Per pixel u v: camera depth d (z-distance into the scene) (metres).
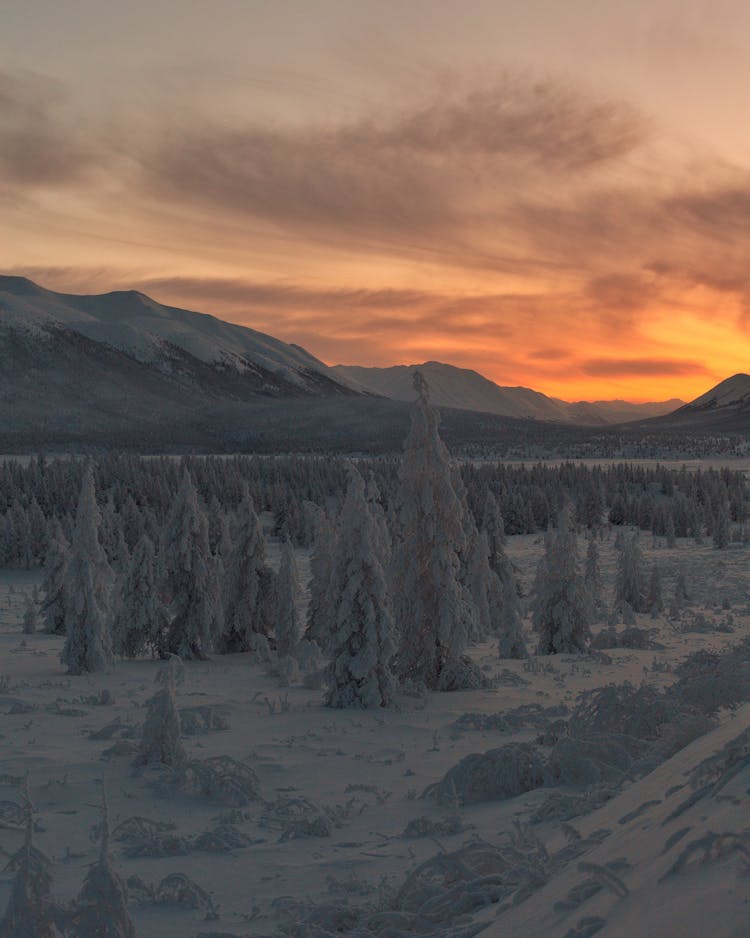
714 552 111.50
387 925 4.93
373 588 20.47
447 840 8.01
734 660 10.79
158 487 148.62
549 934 2.26
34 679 27.50
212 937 5.87
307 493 160.50
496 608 46.34
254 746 15.16
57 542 49.56
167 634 34.53
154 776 12.09
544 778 9.82
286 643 34.81
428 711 19.44
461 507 23.70
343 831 9.16
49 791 11.35
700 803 2.77
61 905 4.37
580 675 24.62
